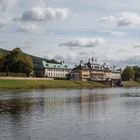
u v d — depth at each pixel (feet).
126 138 135.85
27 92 505.66
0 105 270.67
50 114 210.18
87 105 277.64
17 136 138.51
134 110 236.63
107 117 196.65
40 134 142.92
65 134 143.23
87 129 154.92
